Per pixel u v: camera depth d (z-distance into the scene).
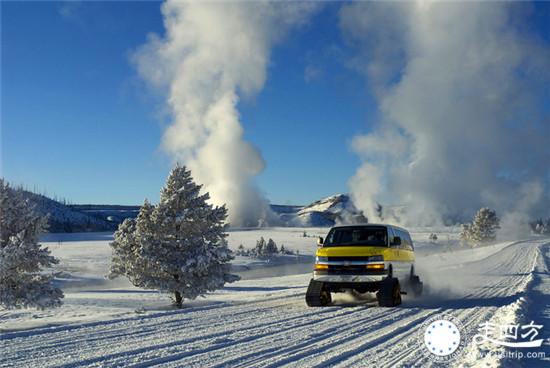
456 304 12.42
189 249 23.14
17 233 18.70
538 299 13.42
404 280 13.66
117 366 5.97
